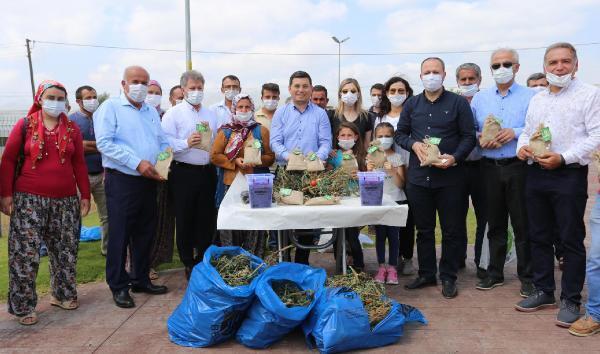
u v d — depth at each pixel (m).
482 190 4.23
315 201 3.51
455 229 3.90
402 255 4.63
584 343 2.99
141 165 3.62
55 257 3.60
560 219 3.32
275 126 4.29
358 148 4.37
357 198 3.86
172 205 4.59
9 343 3.07
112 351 2.95
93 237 6.21
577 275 3.30
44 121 3.40
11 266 3.34
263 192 3.36
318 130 4.29
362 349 2.96
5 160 3.28
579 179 3.24
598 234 3.05
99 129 3.62
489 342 3.03
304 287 3.18
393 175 4.30
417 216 4.05
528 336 3.11
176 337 3.09
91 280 4.43
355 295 3.01
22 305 3.35
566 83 3.21
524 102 3.89
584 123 3.19
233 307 2.94
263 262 3.34
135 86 3.68
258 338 2.93
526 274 3.86
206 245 4.45
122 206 3.68
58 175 3.43
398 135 4.08
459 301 3.79
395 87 4.48
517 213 3.84
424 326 3.30
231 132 4.20
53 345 3.04
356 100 4.64
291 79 4.23
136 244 3.96
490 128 3.77
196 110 4.42
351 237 4.50
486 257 4.38
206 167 4.29
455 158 3.71
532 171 3.46
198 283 3.05
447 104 3.83
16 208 3.33
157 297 3.94
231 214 3.31
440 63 3.75
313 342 3.01
